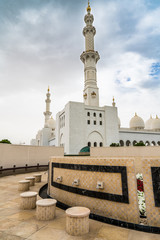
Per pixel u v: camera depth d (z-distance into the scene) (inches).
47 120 2925.7
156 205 168.9
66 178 265.6
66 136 1769.2
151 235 162.4
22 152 802.2
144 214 221.3
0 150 708.0
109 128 1903.3
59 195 278.2
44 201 223.0
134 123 2397.9
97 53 2182.6
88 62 2164.1
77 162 245.6
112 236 162.9
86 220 172.1
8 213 235.3
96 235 165.6
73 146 1669.5
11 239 159.0
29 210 249.0
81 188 231.9
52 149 920.3
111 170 201.0
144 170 180.2
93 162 221.8
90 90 2064.5
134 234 165.6
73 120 1729.8
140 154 780.0
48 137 2719.0
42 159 873.5
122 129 2185.0
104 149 858.8
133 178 184.7
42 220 207.6
